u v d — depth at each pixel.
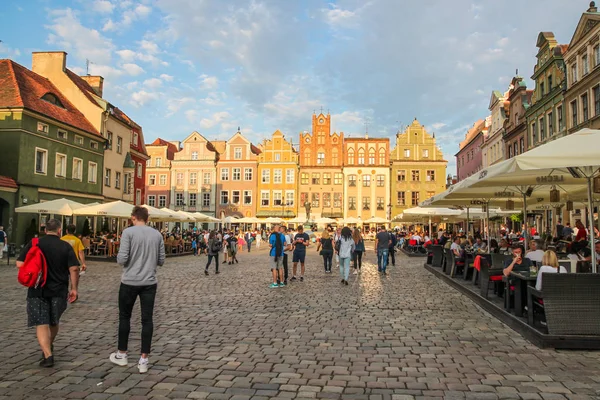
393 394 4.96
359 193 68.12
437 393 4.98
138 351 6.69
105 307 10.48
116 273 18.34
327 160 69.44
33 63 37.84
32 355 6.45
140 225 6.09
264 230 66.88
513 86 42.34
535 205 18.27
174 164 70.06
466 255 14.77
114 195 40.78
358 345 7.04
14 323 8.60
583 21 27.36
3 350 6.70
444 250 17.06
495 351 6.67
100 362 6.11
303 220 66.31
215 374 5.63
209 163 69.56
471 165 61.62
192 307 10.55
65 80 37.56
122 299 5.88
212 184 69.44
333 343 7.17
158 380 5.40
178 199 69.94
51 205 22.98
